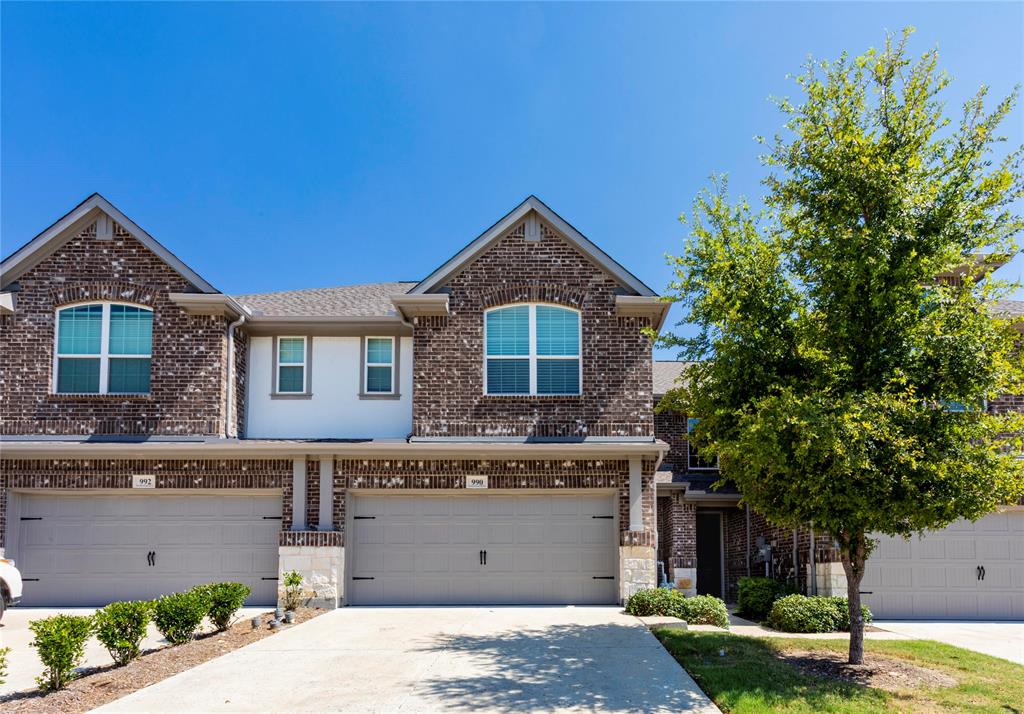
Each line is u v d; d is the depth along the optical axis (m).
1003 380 9.56
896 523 10.06
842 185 10.27
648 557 15.88
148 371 16.95
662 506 21.30
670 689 9.30
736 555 21.67
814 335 10.38
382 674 9.95
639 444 16.06
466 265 17.17
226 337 17.19
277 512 16.44
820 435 9.04
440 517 16.50
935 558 16.69
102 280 17.05
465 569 16.34
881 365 10.22
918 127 10.41
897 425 9.52
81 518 16.45
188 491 16.38
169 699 8.82
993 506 9.64
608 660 10.71
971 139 10.31
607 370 16.83
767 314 10.82
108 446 15.95
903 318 10.05
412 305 16.78
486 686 9.38
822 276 10.58
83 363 16.94
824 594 16.52
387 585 16.28
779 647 11.82
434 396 16.70
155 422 16.66
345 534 16.16
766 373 10.57
